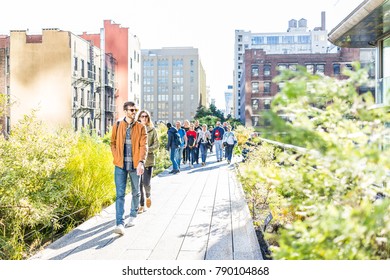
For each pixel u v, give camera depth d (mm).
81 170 6848
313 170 2205
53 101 35875
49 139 6164
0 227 4961
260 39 136375
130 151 6074
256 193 6562
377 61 9141
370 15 7203
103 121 44000
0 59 37656
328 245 1763
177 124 16156
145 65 174125
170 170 15578
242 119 99250
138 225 6285
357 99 1739
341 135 1829
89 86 41125
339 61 63312
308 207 2182
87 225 6250
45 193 5781
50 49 36156
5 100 6160
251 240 4996
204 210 7492
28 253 4824
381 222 1747
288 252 1794
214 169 15930
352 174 1878
